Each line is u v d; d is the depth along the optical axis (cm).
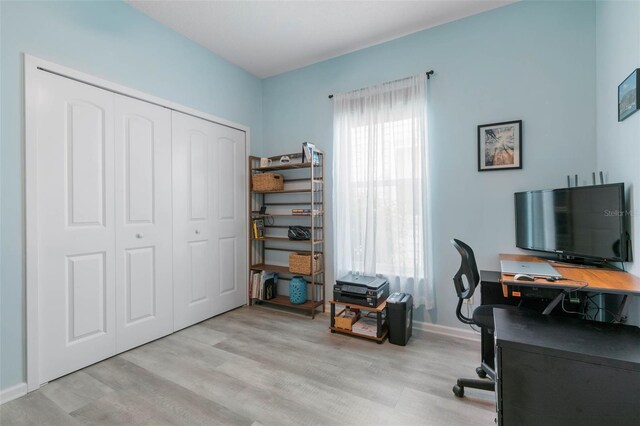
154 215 254
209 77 305
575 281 151
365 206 294
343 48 303
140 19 245
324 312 323
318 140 334
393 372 202
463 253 177
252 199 355
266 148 369
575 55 218
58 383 190
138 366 211
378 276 288
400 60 283
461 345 242
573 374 108
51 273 193
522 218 227
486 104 248
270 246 365
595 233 177
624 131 171
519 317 145
